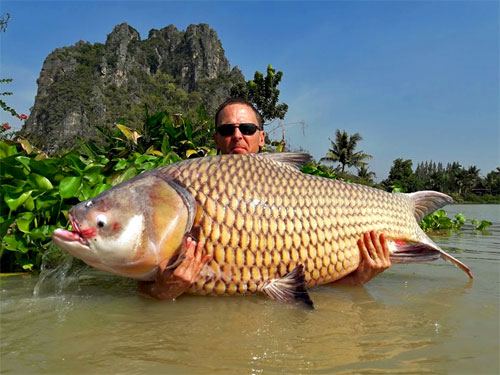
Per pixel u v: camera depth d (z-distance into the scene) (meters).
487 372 0.55
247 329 0.71
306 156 1.04
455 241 2.24
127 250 0.85
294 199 0.96
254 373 0.54
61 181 1.24
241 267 0.91
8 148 1.37
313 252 0.97
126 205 0.86
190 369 0.55
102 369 0.55
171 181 0.90
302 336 0.68
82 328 0.71
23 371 0.54
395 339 0.67
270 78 10.95
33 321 0.75
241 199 0.91
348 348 0.63
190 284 0.88
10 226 1.24
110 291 0.98
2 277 1.14
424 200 1.30
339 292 1.01
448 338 0.67
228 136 1.40
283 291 0.90
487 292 1.01
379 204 1.11
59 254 1.07
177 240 0.87
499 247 1.93
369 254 1.05
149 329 0.71
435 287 1.07
